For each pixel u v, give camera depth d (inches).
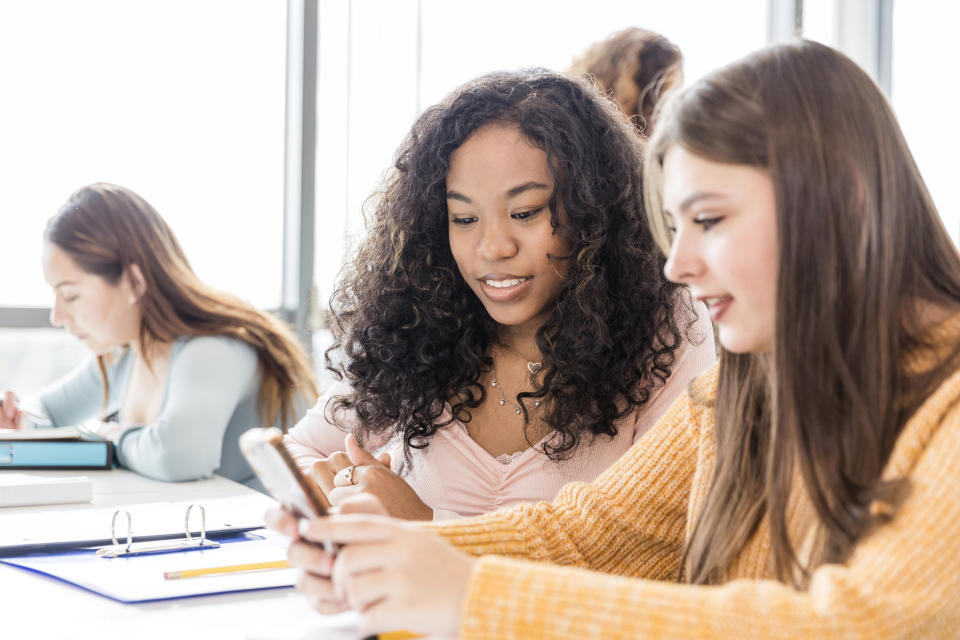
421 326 52.7
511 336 52.7
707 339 52.6
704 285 29.0
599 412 49.9
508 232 47.9
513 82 50.1
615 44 79.7
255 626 34.1
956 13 130.6
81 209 84.0
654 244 49.8
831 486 27.6
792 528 31.9
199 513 53.4
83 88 106.3
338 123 117.6
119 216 83.7
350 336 54.9
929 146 133.6
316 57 116.6
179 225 111.8
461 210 48.5
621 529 39.0
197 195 112.6
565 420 49.5
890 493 25.5
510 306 48.9
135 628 34.0
